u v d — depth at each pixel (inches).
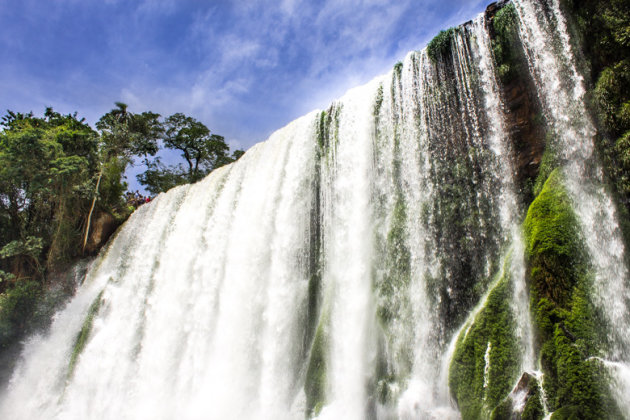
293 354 486.0
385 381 369.7
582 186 285.1
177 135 1478.8
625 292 251.0
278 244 570.9
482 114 382.3
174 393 609.0
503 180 354.9
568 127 309.6
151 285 823.1
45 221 1028.5
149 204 1018.1
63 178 983.0
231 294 612.4
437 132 413.7
